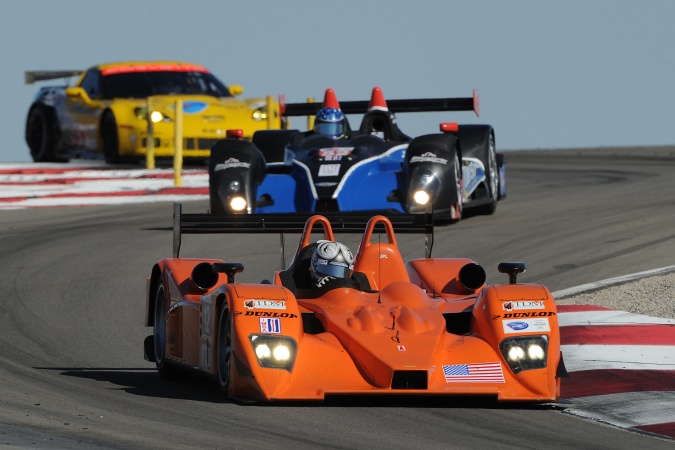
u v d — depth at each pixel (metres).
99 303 46.03
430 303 31.89
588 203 70.12
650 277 46.59
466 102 65.38
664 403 30.12
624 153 113.94
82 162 98.62
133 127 86.75
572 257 52.56
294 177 57.19
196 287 33.31
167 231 63.22
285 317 29.19
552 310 30.16
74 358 36.81
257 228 35.69
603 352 35.97
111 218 68.94
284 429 26.52
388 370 28.17
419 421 27.78
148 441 24.77
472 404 29.84
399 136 62.03
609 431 27.38
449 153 57.47
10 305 45.38
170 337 33.78
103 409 28.41
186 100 86.25
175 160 80.69
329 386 28.45
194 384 33.00
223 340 30.38
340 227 35.88
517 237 57.88
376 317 30.34
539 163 104.44
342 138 59.78
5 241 60.50
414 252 54.62
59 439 24.50
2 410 27.55
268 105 87.19
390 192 56.03
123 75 92.00
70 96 90.44
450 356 29.41
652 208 65.81
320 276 32.25
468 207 64.75
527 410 29.39
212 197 56.41
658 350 36.00
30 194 78.31
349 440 25.61
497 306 30.19
